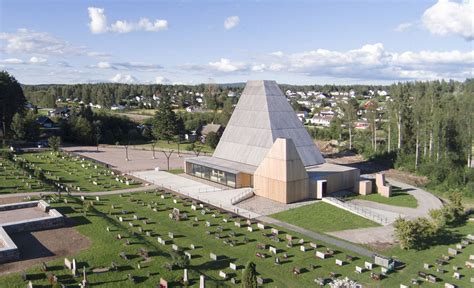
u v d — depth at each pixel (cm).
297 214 5309
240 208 5556
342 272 3600
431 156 8775
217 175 7012
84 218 4603
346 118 12112
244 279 2798
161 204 5606
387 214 5394
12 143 10462
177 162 9106
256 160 6831
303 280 3431
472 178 7575
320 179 6069
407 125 9719
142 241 4019
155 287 3111
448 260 3919
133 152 10556
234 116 7662
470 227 4978
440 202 6109
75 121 12000
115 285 3091
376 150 10169
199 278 3325
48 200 5275
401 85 10419
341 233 4644
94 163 8450
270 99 7156
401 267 3756
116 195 6016
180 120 13312
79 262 3409
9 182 6144
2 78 10912
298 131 7138
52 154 9169
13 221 4391
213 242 4212
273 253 3969
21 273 3155
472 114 8375
